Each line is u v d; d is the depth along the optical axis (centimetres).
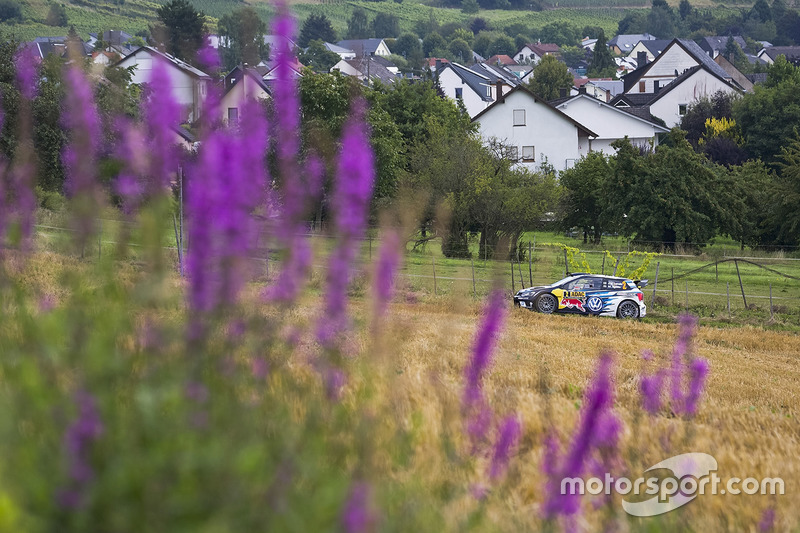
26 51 1553
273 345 1409
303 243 1394
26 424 1170
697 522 2084
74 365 1227
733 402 5628
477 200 15288
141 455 1155
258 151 1347
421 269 12794
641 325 10044
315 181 1420
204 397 1255
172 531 1121
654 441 2358
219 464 1173
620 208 19425
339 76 12988
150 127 1312
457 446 1727
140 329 1288
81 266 1273
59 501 1098
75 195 1279
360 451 1396
